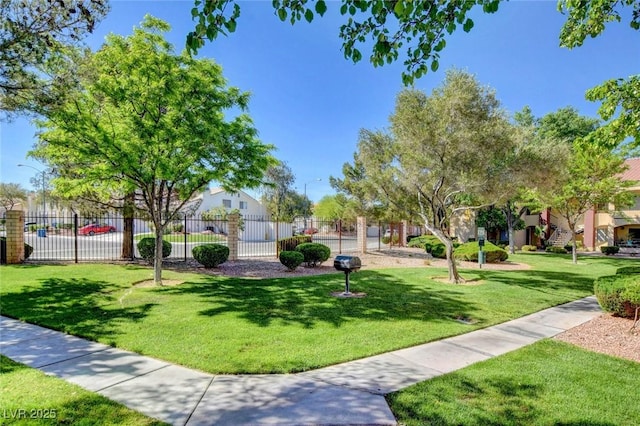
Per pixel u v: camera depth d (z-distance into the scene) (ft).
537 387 10.89
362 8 9.23
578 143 18.74
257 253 59.82
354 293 25.57
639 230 86.53
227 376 11.47
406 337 15.80
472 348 14.79
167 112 27.09
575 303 24.17
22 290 24.16
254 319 18.12
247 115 28.50
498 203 32.99
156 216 27.94
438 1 9.50
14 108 20.65
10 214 37.22
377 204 65.46
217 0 8.64
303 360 12.84
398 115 30.35
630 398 10.27
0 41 18.13
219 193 123.34
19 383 10.62
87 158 24.12
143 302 21.39
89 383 10.73
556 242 90.43
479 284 30.50
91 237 88.94
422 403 9.77
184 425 8.50
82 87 23.29
